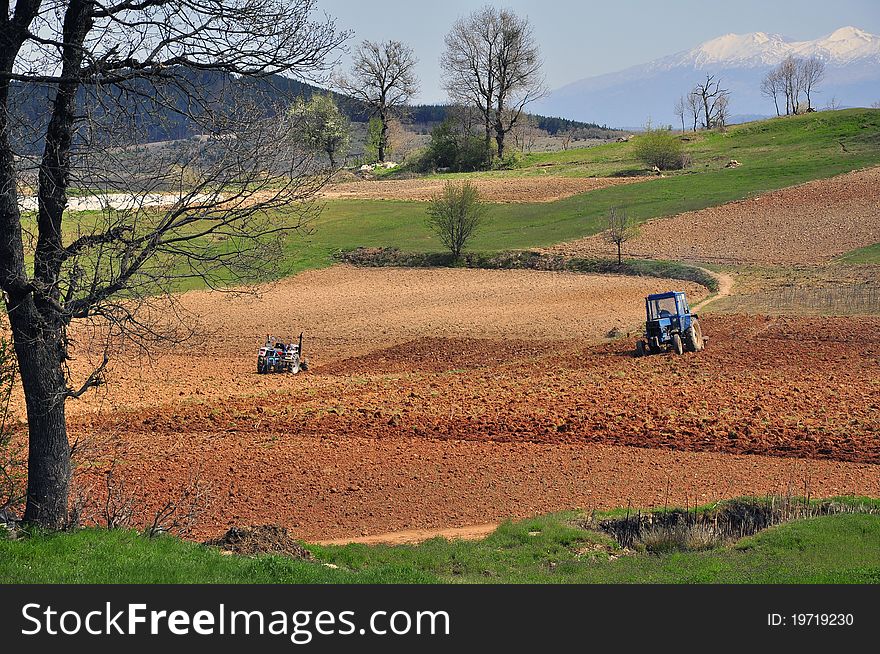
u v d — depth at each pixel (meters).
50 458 47.31
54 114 43.50
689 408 109.00
